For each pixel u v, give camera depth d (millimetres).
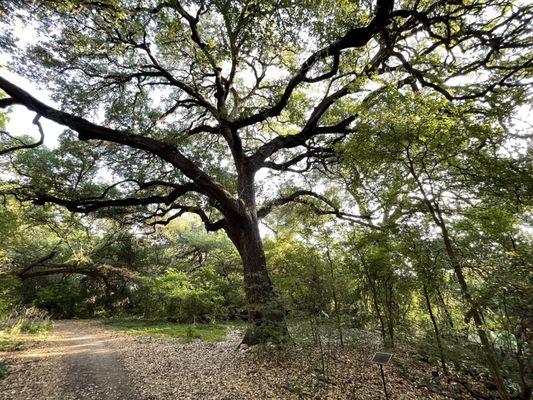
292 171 14086
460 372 5812
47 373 7441
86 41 9016
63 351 10281
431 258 5266
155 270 26000
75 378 7016
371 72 9070
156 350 10008
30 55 8516
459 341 5219
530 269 3791
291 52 9781
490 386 5332
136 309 24422
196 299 17391
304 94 12594
